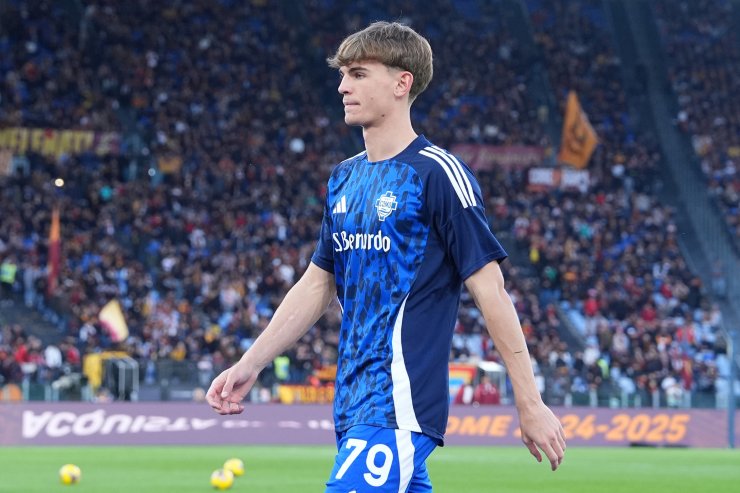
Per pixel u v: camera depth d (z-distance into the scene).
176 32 160.12
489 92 168.50
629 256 142.25
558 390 102.81
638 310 135.25
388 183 15.24
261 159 145.75
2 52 147.88
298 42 169.62
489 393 100.69
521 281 133.12
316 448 88.94
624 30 184.62
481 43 174.88
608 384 114.12
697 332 133.38
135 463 68.69
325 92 164.38
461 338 117.62
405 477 14.87
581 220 148.12
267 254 128.00
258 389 97.88
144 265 125.12
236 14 166.62
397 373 14.91
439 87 167.38
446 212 14.95
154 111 148.88
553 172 153.50
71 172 133.12
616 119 169.25
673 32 184.62
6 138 135.25
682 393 105.31
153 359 101.50
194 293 120.44
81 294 113.19
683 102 174.38
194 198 134.38
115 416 91.00
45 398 91.38
